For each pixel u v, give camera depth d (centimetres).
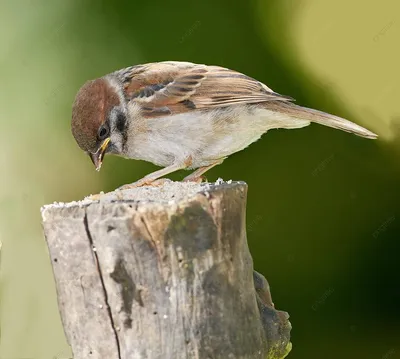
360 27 1256
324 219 1182
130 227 577
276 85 1199
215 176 1191
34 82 1153
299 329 1173
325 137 1187
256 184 1190
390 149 1184
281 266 1182
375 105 1195
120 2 1170
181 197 595
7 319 1091
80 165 1162
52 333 1092
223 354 595
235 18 1189
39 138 1155
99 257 591
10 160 1150
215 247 591
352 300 1171
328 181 1185
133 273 584
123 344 593
